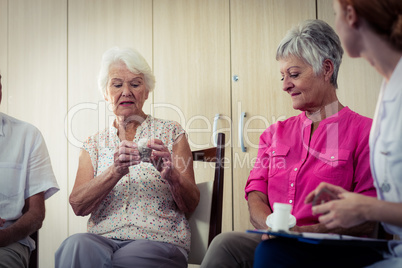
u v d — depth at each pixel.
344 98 2.62
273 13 2.72
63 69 2.96
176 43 2.82
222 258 1.50
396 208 1.01
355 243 1.08
